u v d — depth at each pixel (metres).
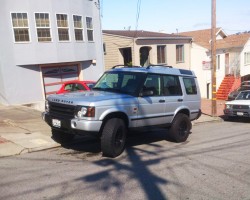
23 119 12.19
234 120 16.98
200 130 12.76
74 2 19.11
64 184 5.65
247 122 16.14
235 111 16.19
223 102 28.47
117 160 7.27
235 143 9.70
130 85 8.17
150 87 8.38
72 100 7.19
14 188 5.42
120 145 7.56
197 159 7.56
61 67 19.41
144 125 8.21
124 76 8.47
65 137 8.51
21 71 17.52
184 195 5.30
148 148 8.62
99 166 6.78
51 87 19.03
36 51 17.66
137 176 6.20
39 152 7.94
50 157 7.46
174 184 5.81
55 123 7.52
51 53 18.17
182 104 9.32
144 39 25.38
